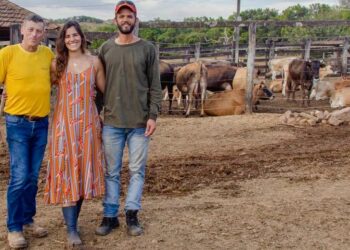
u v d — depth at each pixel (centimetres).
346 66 2283
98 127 463
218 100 1370
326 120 1122
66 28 447
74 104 448
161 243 473
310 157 821
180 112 1489
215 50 2484
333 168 749
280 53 2636
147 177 705
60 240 478
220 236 491
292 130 1054
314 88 1769
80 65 453
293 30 4097
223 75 1588
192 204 581
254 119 1180
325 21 1391
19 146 451
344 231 504
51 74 458
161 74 1474
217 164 781
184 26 1314
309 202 586
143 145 481
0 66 440
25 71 441
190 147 907
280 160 802
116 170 485
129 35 468
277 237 490
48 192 452
